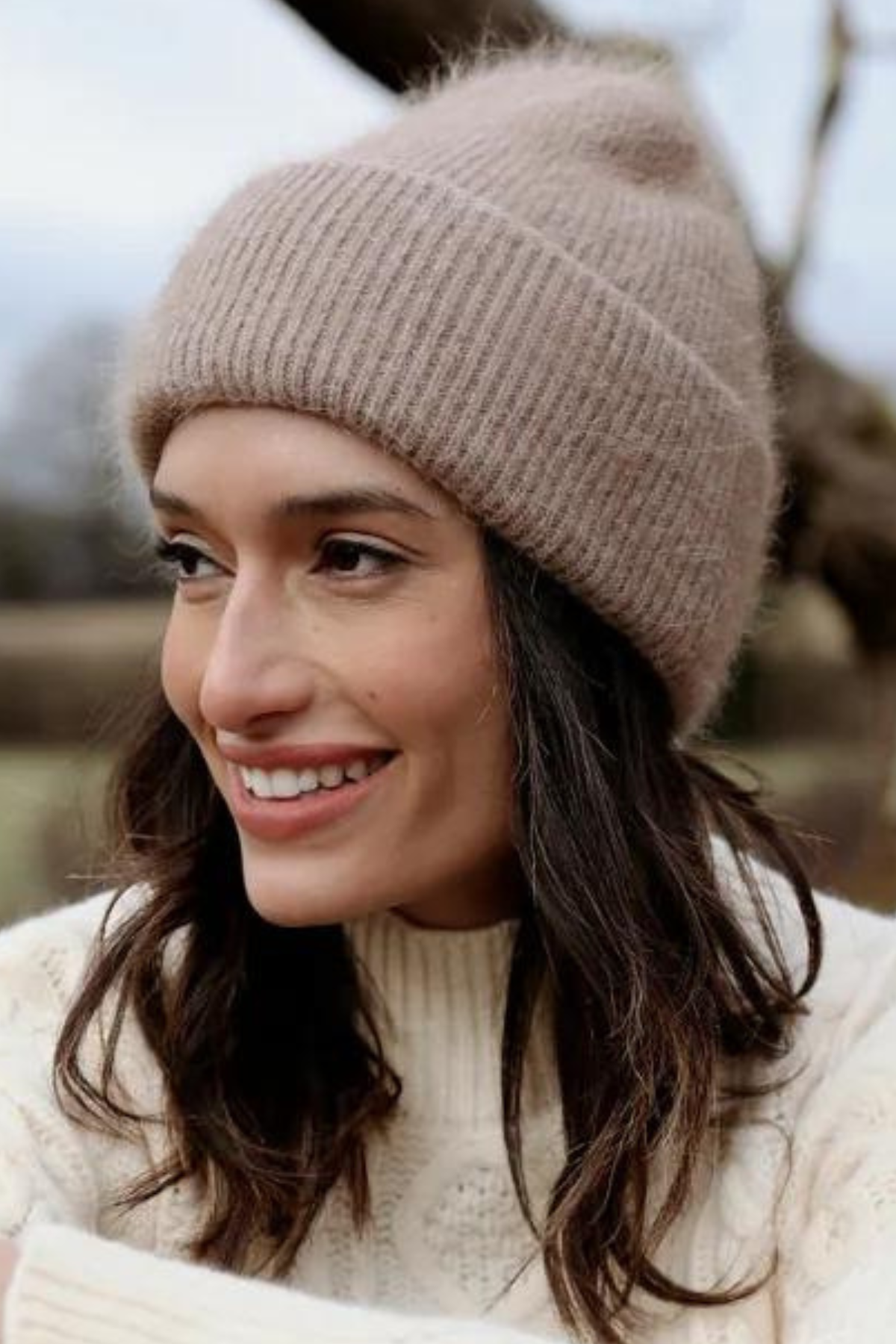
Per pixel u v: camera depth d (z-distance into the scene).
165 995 1.24
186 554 1.15
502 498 1.10
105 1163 1.21
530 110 1.22
